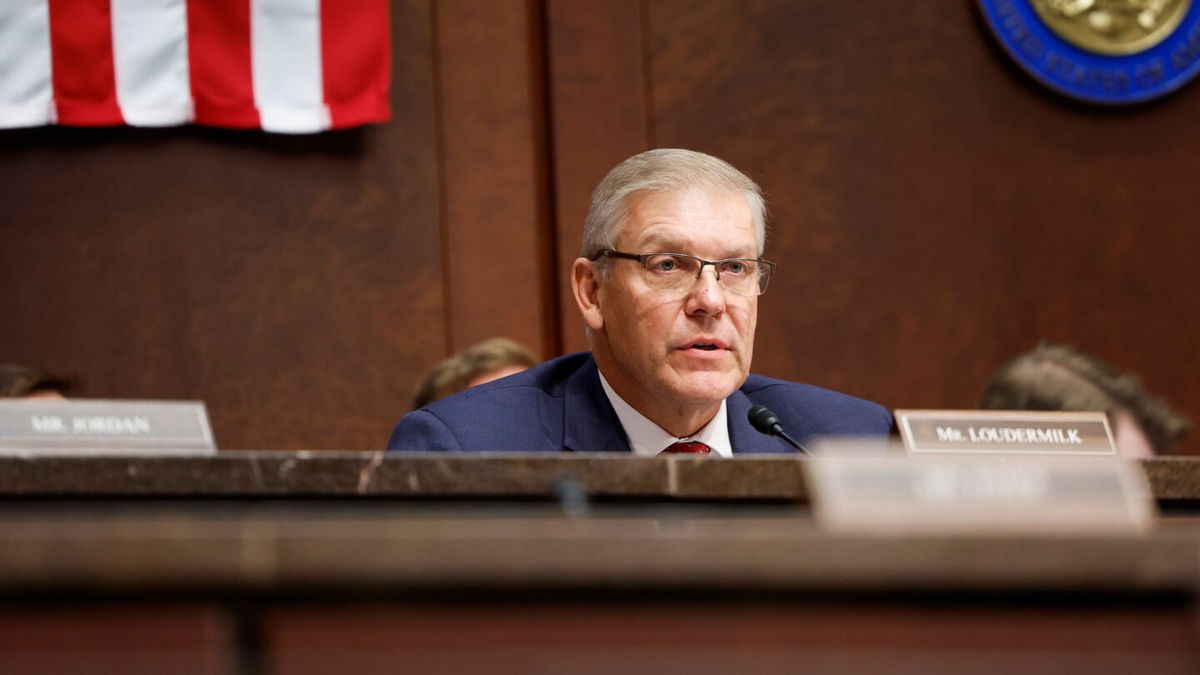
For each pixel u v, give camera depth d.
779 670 1.36
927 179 7.07
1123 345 7.12
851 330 6.96
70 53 6.18
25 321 6.33
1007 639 1.38
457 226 6.69
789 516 2.24
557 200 6.76
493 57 6.77
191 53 6.28
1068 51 7.07
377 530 1.37
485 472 2.19
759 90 6.98
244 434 6.46
